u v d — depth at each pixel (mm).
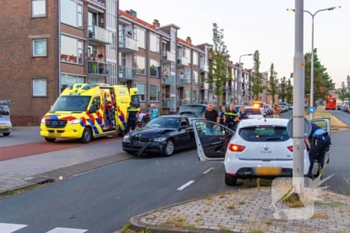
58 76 28234
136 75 41469
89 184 9039
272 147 7812
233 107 16578
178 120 14859
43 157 12625
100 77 34438
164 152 13383
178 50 55719
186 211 6082
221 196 7059
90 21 34219
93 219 6199
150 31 45281
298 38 6176
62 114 16688
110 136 20516
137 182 9148
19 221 6137
